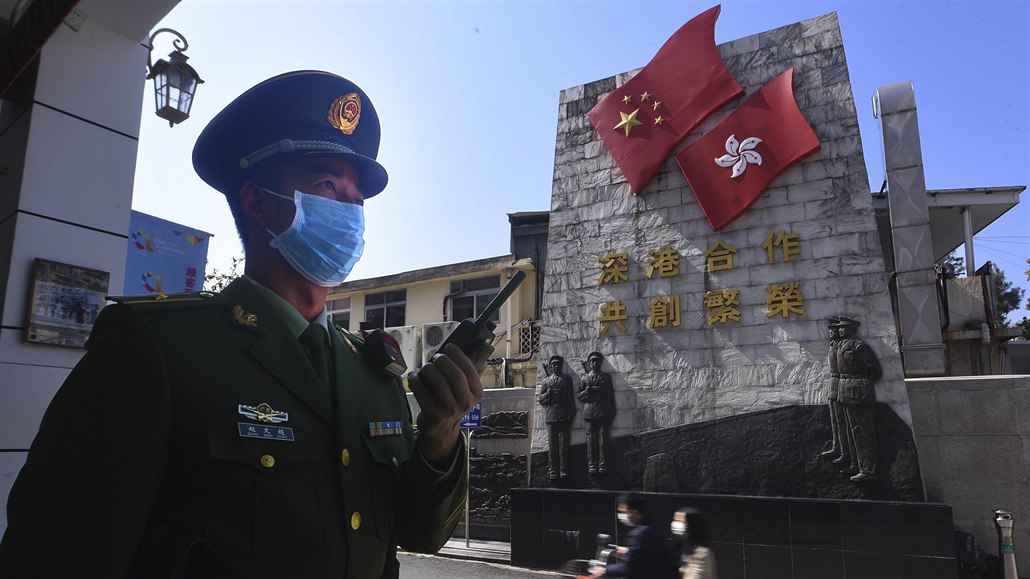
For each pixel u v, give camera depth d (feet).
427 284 58.44
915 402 30.99
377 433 4.37
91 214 14.20
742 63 35.83
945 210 41.75
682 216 35.58
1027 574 28.12
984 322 39.17
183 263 22.31
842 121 32.65
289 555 3.52
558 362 37.04
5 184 13.84
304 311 4.80
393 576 4.42
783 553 29.40
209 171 5.09
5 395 12.64
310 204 4.75
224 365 3.77
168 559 3.21
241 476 3.50
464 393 4.10
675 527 18.61
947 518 27.02
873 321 30.14
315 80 4.94
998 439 29.45
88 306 13.88
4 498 12.50
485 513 41.65
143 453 3.31
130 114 15.11
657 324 34.86
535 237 56.08
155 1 14.03
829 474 29.63
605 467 34.45
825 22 34.14
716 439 32.30
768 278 32.73
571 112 40.50
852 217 31.50
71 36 14.28
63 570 3.09
